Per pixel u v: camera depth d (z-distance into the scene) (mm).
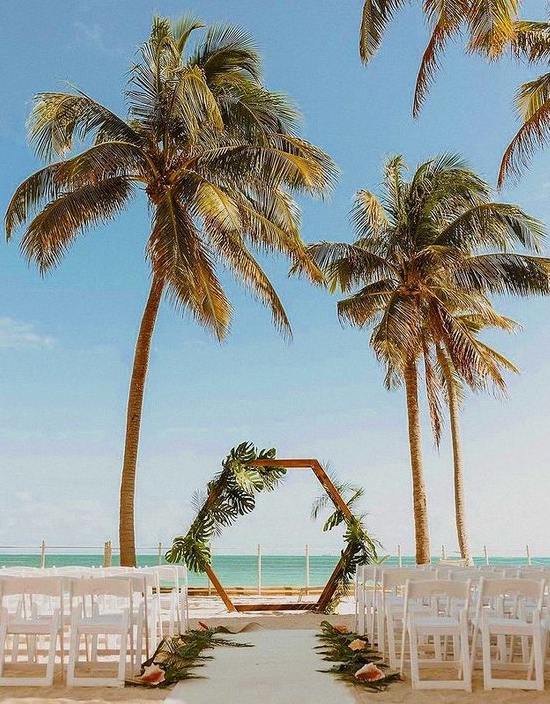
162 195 18641
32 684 7750
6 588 7891
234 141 18906
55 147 18578
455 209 22828
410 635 7723
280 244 18625
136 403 18203
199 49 19922
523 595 7855
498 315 23625
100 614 9156
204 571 16938
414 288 22641
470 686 7531
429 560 21297
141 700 7176
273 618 14883
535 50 17406
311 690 7660
